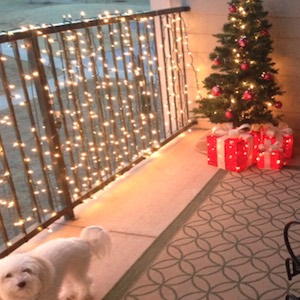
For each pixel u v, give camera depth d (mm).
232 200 2988
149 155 3791
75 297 2162
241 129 3516
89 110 3125
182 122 4352
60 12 5180
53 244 1984
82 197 3020
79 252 2008
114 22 3180
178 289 2154
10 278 1623
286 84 3883
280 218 2711
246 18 3387
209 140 3531
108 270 2346
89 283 2121
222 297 2070
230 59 3498
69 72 2885
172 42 4125
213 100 3625
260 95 3486
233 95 3547
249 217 2754
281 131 3566
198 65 4188
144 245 2551
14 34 2357
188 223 2744
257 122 3592
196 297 2086
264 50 3467
